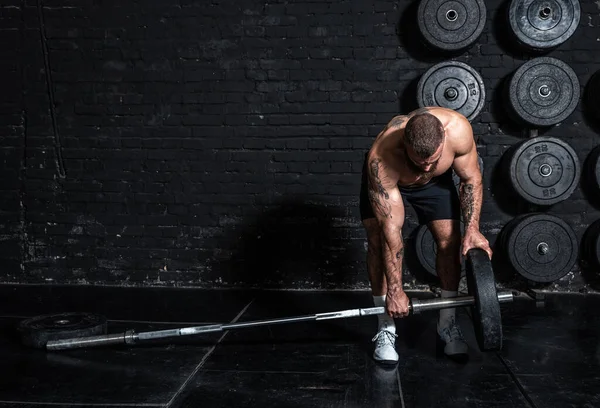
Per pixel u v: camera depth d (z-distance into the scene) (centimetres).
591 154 348
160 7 369
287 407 198
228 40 367
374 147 215
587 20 350
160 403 201
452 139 218
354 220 367
